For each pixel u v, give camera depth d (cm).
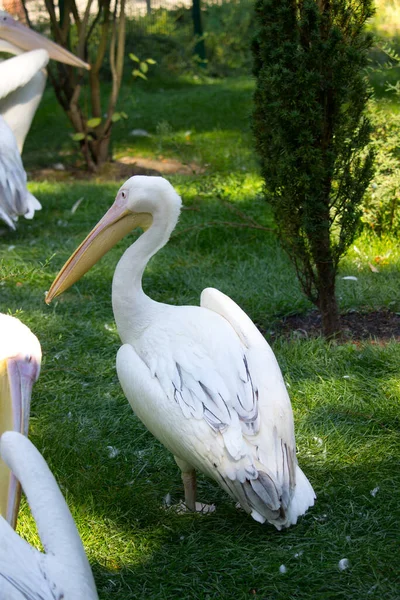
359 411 582
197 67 2186
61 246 958
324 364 649
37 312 762
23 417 348
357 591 416
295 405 594
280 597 416
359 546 449
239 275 842
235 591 422
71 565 305
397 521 466
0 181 952
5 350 363
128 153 1414
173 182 1173
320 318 760
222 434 419
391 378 626
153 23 2262
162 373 444
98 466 531
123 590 426
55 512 316
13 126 1071
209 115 1683
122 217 507
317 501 486
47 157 1418
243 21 2328
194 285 828
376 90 1623
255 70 653
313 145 638
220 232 953
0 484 353
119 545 460
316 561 438
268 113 635
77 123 1316
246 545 452
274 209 671
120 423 588
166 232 493
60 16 1378
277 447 427
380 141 875
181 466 468
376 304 762
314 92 614
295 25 621
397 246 880
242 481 412
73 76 1310
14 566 294
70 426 580
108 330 734
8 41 1144
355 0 622
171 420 430
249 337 468
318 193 640
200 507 488
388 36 1622
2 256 912
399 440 548
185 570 439
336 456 532
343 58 613
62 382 645
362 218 893
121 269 486
